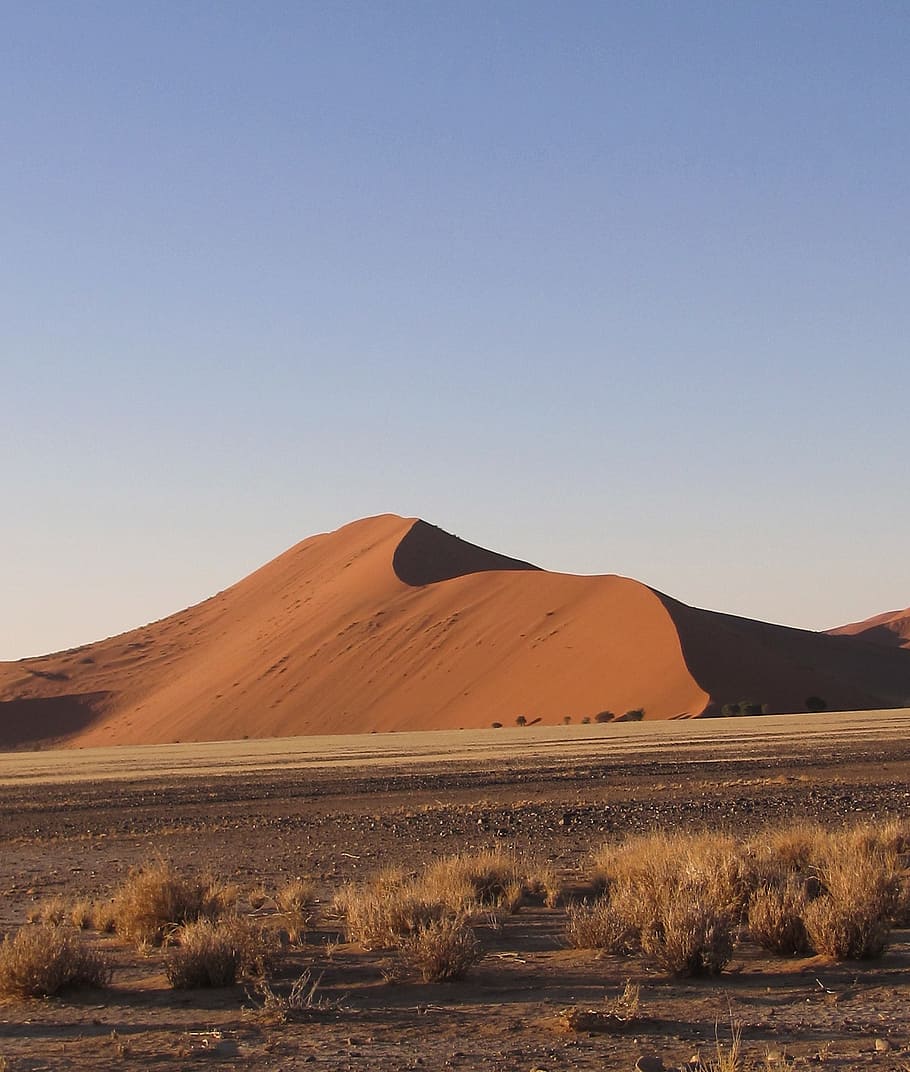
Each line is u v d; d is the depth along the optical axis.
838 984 11.73
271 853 26.16
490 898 17.98
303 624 189.75
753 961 13.08
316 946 14.67
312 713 157.75
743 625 185.62
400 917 14.69
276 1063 9.23
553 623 156.00
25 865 25.95
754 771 46.38
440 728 141.75
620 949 13.72
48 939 12.59
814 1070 8.49
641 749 66.50
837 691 134.75
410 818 32.66
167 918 15.88
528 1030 10.16
